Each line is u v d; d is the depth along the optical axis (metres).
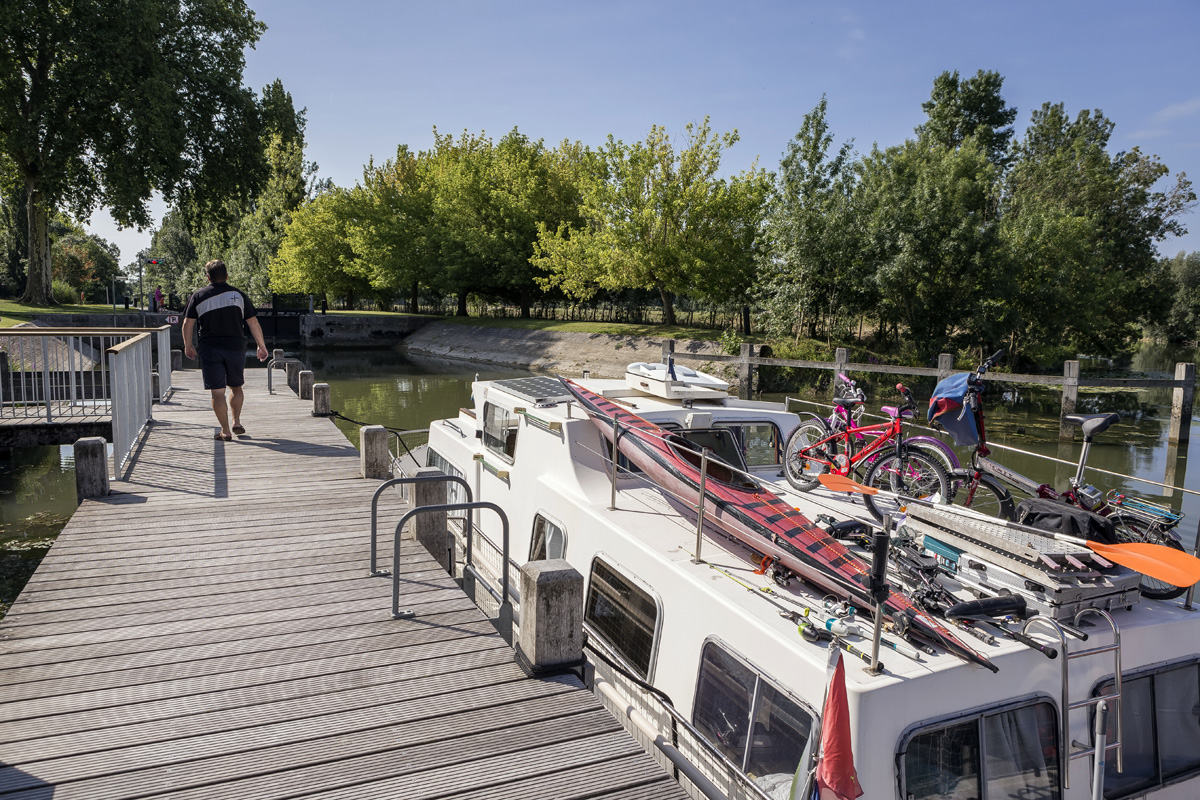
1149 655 3.84
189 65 40.44
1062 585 3.64
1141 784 3.81
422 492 6.38
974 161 34.19
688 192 36.62
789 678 3.56
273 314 52.34
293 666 4.23
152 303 44.16
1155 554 3.60
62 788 3.14
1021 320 30.98
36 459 16.03
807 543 4.36
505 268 49.47
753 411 6.79
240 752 3.43
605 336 39.59
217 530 6.53
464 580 6.14
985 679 3.44
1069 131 55.94
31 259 40.50
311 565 5.77
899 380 27.42
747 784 3.71
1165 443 18.47
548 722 3.76
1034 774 3.53
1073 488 5.14
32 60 37.62
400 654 4.40
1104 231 44.31
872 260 30.94
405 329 54.59
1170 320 64.31
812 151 34.16
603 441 6.20
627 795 3.25
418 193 56.19
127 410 9.01
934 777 3.34
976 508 7.22
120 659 4.26
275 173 63.62
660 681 4.55
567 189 49.56
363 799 3.13
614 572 5.13
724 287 37.41
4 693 3.86
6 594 8.67
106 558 5.82
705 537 5.03
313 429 11.13
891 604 3.68
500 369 39.75
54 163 35.88
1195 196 45.03
